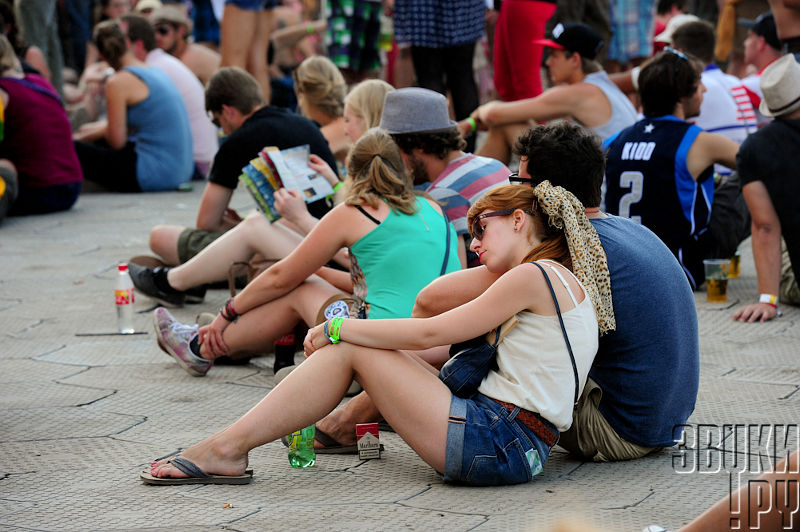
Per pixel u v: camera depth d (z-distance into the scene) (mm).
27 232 22219
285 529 7816
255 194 13719
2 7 24641
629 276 8984
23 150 23750
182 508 8328
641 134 15453
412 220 10672
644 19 31922
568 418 8633
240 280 16859
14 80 23672
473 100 24062
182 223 22969
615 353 9125
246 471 9023
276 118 15203
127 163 27031
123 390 11984
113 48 26938
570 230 8508
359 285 10852
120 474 9242
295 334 12062
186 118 27781
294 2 38406
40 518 8164
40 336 14516
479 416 8523
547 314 8383
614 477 8953
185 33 31141
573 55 18344
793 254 14656
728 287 16875
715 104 18406
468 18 23453
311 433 9422
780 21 17125
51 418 10961
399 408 8539
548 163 9016
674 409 9352
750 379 11891
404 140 12016
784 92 14195
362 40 28469
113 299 16578
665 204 15234
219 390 11945
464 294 9297
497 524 7832
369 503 8383
